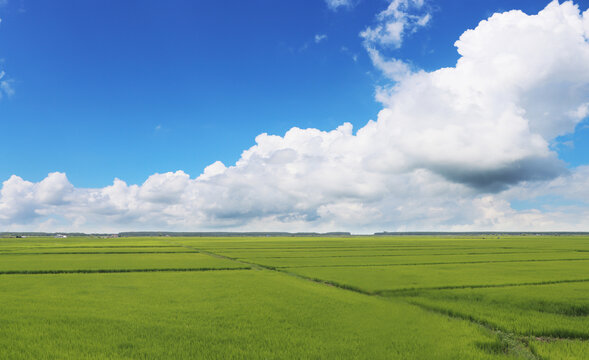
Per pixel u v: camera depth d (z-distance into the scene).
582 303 18.36
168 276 29.92
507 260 44.59
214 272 33.09
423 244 95.19
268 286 24.47
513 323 15.04
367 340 12.85
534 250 65.75
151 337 13.08
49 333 13.46
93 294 21.30
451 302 19.30
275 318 15.74
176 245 88.38
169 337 13.11
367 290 22.66
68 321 15.05
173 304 18.48
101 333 13.51
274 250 67.06
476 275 29.67
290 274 32.06
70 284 25.22
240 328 14.26
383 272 32.06
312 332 13.80
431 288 23.38
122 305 18.19
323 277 28.77
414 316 16.19
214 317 15.87
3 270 33.00
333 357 11.21
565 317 16.20
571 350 12.06
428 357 11.27
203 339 12.88
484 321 15.69
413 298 20.42
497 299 19.59
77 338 12.95
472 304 18.80
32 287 23.92
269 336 13.27
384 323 15.00
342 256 51.75
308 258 48.34
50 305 18.11
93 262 41.88
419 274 30.47
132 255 54.19
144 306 17.95
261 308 17.56
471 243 102.19
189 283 25.84
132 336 13.16
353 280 26.80
